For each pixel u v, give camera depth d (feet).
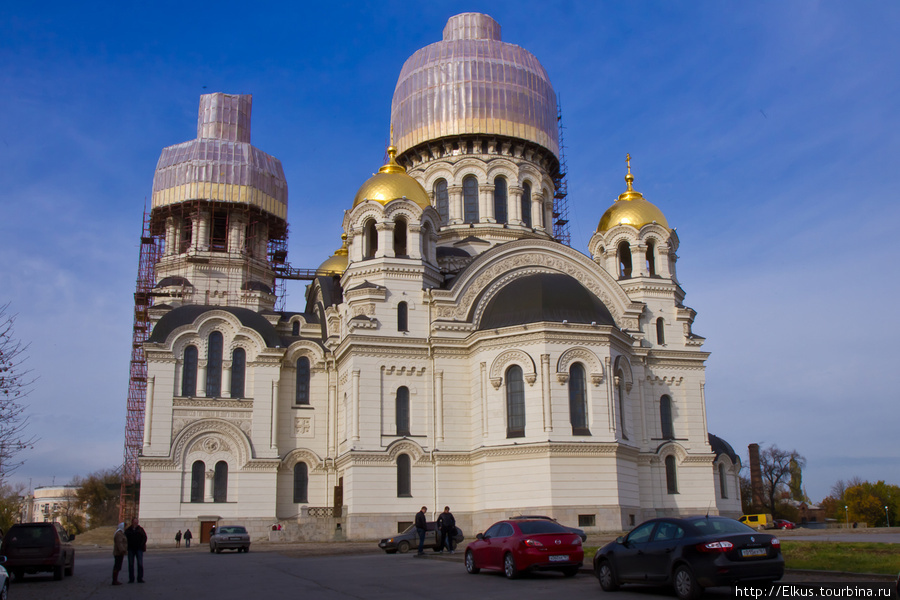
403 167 264.72
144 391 298.15
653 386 239.50
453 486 215.10
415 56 281.33
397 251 239.91
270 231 314.55
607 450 202.49
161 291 276.21
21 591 101.96
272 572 119.96
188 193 288.30
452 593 90.07
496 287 230.89
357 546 188.24
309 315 270.46
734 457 268.82
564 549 104.53
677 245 261.65
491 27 294.05
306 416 239.30
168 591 98.48
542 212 270.46
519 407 206.59
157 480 221.66
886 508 460.96
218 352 234.79
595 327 208.33
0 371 108.58
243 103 320.29
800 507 496.64
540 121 274.57
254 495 227.20
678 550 81.20
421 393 221.46
